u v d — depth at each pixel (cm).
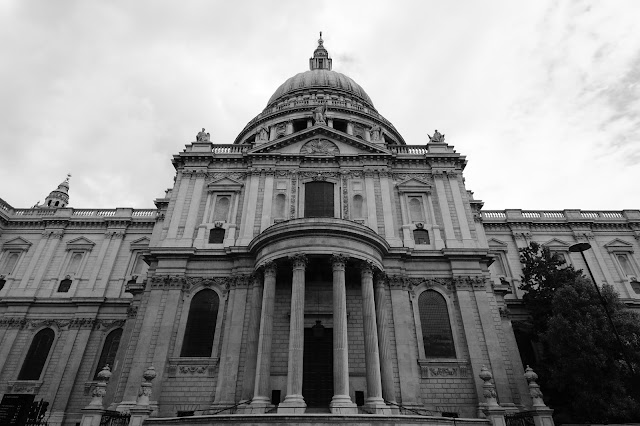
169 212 3331
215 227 3253
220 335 2794
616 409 2405
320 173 3491
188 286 2983
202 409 2528
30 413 2059
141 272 4700
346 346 2367
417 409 2514
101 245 4869
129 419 2092
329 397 2578
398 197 3447
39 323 4344
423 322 2905
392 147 3794
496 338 2800
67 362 4097
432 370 2706
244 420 1897
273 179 3453
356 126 4969
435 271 3073
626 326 2634
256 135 5100
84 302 4406
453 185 3500
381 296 2806
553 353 2783
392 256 3039
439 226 3303
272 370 2652
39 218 4975
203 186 3478
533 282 3816
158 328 2802
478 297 2958
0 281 4612
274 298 2664
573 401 2686
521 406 2602
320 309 2858
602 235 4959
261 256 2788
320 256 2636
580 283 2934
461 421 2109
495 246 4791
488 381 2309
